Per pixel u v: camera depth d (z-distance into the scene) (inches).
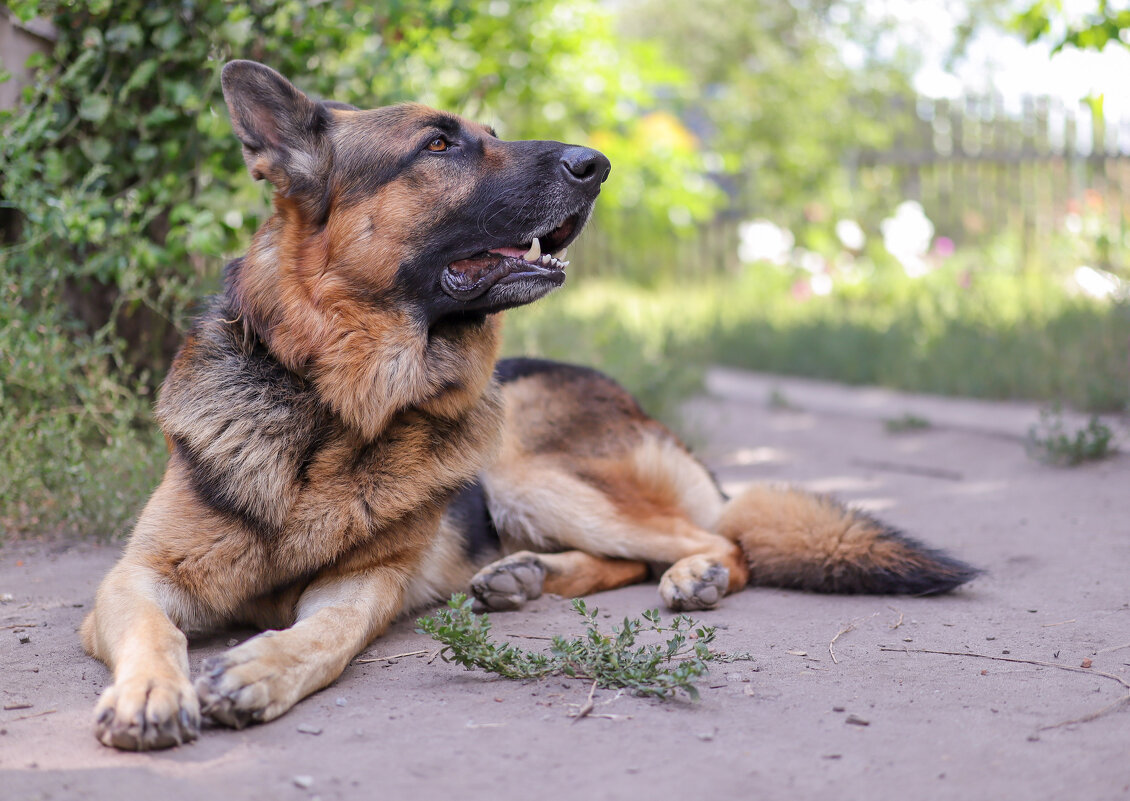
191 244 217.6
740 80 757.3
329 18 243.4
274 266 135.9
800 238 681.6
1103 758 93.3
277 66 238.4
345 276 134.8
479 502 178.1
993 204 639.8
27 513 200.8
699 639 121.9
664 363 346.3
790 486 181.5
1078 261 542.0
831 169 690.2
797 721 104.3
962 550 189.3
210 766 92.7
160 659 105.1
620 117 454.0
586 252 701.3
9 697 113.0
